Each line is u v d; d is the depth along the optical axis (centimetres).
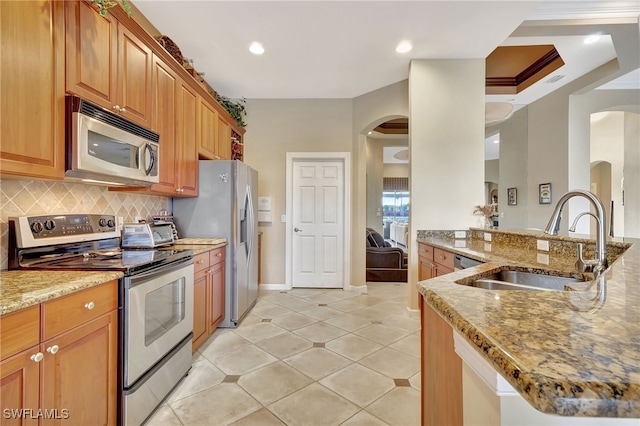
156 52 216
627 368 42
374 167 695
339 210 435
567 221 407
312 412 165
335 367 212
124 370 143
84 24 152
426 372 115
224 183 290
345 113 423
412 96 317
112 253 193
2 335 93
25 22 123
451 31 265
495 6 231
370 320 303
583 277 145
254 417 161
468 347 70
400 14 240
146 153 192
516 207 514
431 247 287
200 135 291
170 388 180
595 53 332
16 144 120
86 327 124
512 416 57
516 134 516
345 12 237
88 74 155
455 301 77
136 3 224
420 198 320
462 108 318
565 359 44
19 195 152
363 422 157
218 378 198
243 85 378
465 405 76
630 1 256
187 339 202
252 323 296
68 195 180
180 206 293
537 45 339
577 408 37
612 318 61
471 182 320
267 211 427
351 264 422
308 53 300
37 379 104
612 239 183
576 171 407
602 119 592
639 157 527
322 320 303
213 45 284
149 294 161
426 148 319
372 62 319
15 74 119
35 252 154
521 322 60
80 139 144
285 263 427
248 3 226
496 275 159
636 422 52
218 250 272
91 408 126
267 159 427
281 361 220
